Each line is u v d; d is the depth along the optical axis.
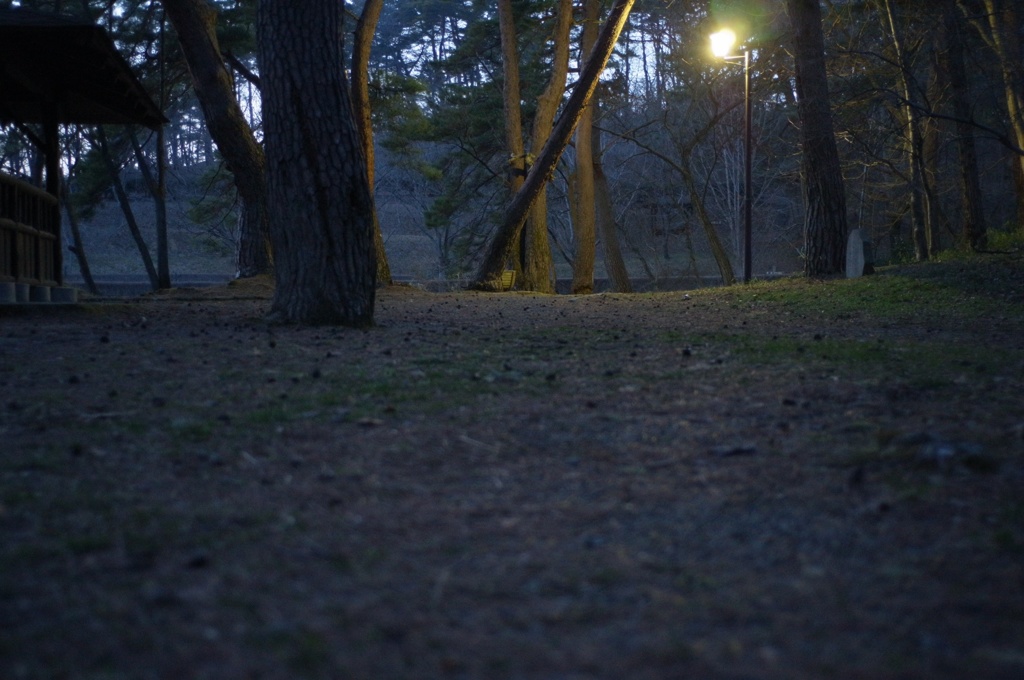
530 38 39.41
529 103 39.38
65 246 58.69
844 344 9.48
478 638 2.92
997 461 4.68
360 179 10.72
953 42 22.41
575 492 4.45
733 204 55.31
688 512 4.16
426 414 5.97
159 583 3.29
